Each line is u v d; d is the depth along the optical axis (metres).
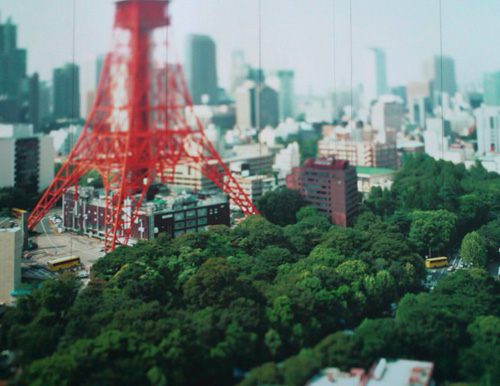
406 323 135.50
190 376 124.56
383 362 125.19
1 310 160.12
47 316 138.75
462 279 157.00
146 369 118.88
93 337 129.50
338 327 151.00
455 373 130.50
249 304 140.25
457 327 136.25
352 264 170.00
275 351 133.75
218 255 185.38
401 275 176.88
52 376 112.62
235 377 129.62
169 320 129.62
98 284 156.00
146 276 155.38
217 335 132.50
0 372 127.19
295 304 143.00
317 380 120.69
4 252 167.88
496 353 127.00
